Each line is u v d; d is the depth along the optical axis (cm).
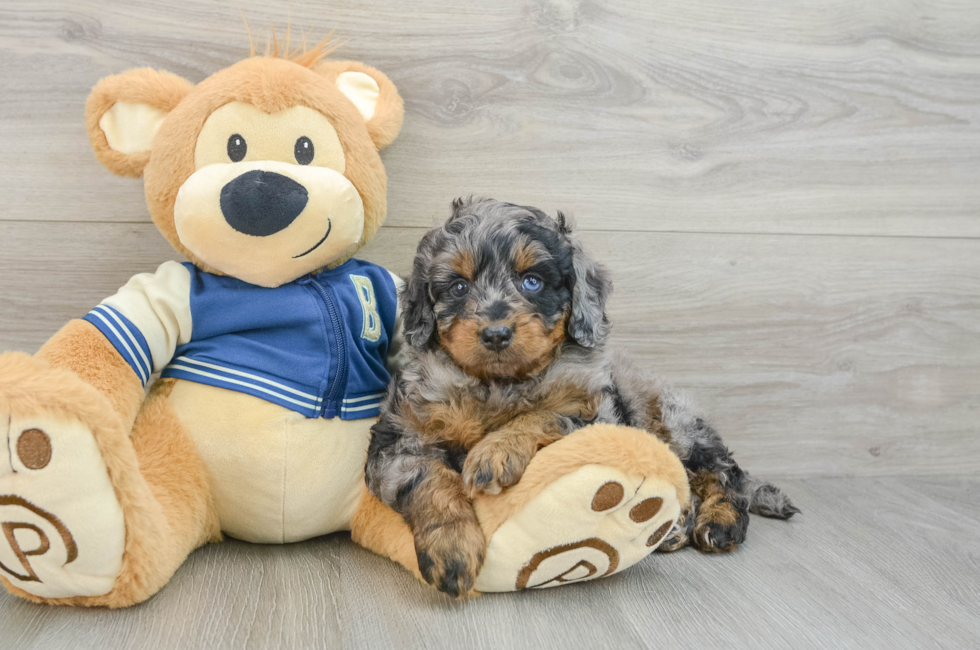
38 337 242
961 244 294
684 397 243
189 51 237
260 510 196
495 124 258
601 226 269
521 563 171
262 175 183
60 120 234
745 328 282
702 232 275
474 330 180
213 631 156
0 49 228
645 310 274
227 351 198
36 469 148
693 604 177
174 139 192
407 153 254
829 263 285
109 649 147
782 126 276
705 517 217
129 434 187
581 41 260
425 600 174
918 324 294
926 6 279
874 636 164
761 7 269
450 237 196
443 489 175
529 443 175
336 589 179
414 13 248
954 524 242
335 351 201
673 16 264
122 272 244
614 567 179
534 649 153
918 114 285
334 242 198
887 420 296
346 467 201
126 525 161
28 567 155
